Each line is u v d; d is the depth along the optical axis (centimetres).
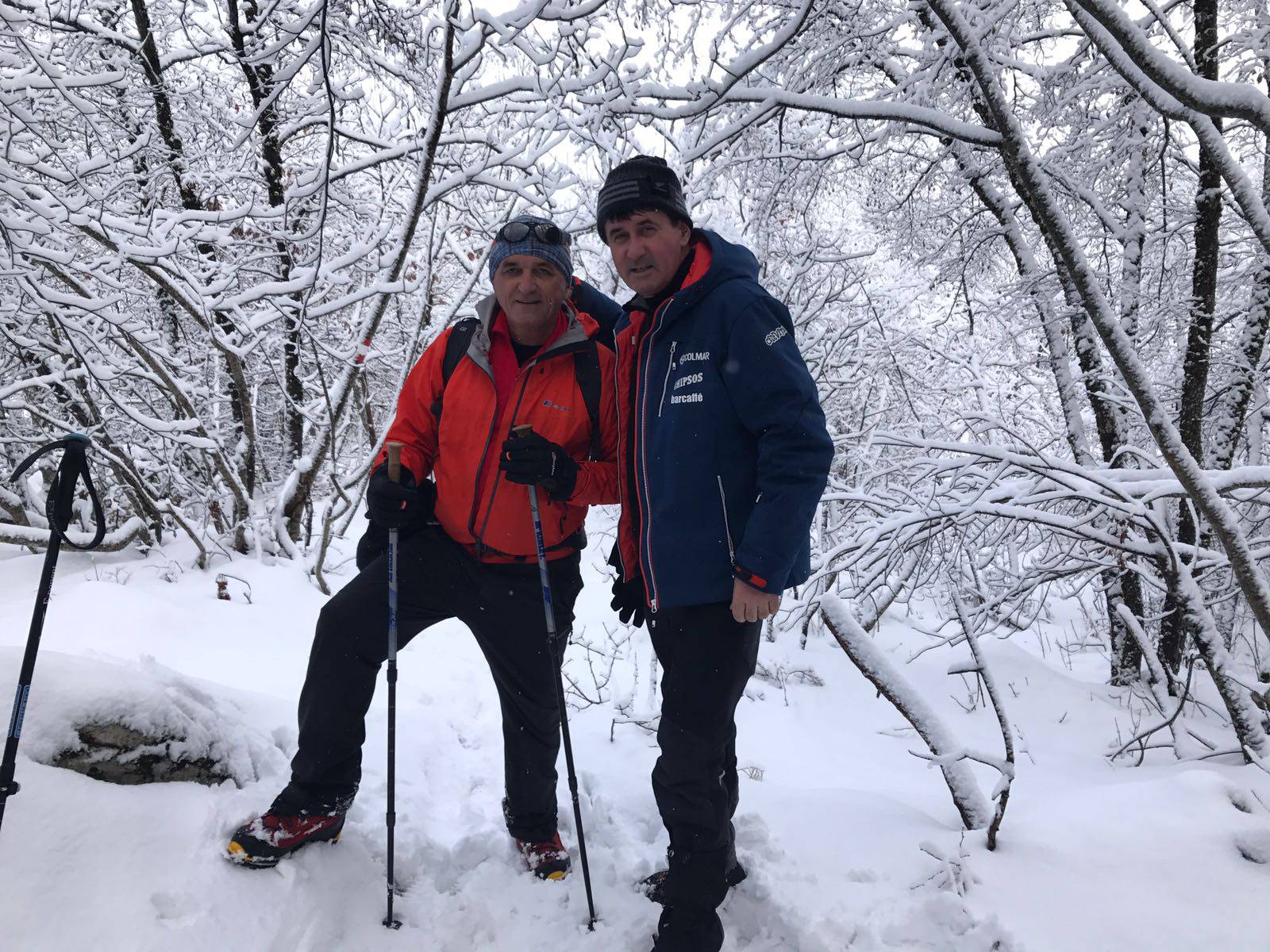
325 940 187
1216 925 197
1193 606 351
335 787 201
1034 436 654
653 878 216
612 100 374
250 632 450
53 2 509
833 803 269
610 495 214
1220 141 209
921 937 198
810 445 173
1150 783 269
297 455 766
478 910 204
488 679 421
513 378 211
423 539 210
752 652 192
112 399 564
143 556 618
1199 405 460
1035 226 602
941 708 457
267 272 614
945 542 430
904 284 808
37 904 163
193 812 201
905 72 485
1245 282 541
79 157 550
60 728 195
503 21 337
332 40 574
